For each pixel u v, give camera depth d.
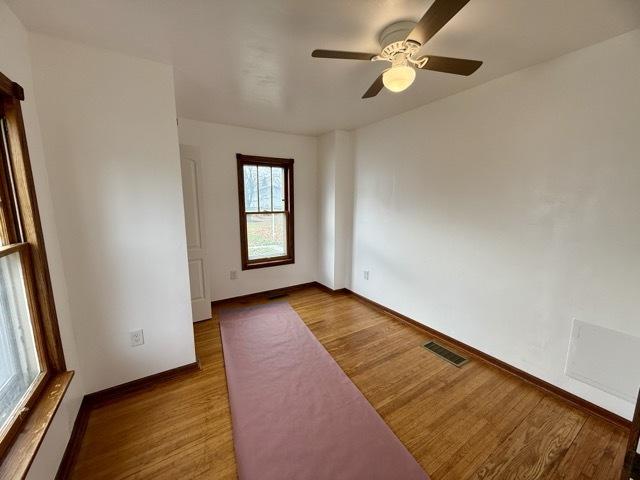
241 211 3.62
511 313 2.17
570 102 1.75
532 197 1.98
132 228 1.88
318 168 4.11
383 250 3.37
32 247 1.34
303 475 1.38
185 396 1.95
